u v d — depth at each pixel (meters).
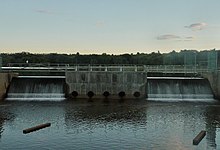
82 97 71.44
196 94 70.88
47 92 70.88
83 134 37.94
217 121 45.38
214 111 53.56
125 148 32.75
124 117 48.00
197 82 72.50
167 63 117.62
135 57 131.88
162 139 35.97
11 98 69.50
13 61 120.56
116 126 42.06
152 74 90.12
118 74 71.38
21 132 38.72
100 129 40.38
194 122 44.66
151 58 127.88
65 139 35.88
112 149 32.44
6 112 51.59
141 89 71.50
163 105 60.53
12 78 72.56
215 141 35.28
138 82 71.38
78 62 127.31
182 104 62.03
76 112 51.94
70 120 45.59
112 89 71.50
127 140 35.53
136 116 48.75
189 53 94.44
